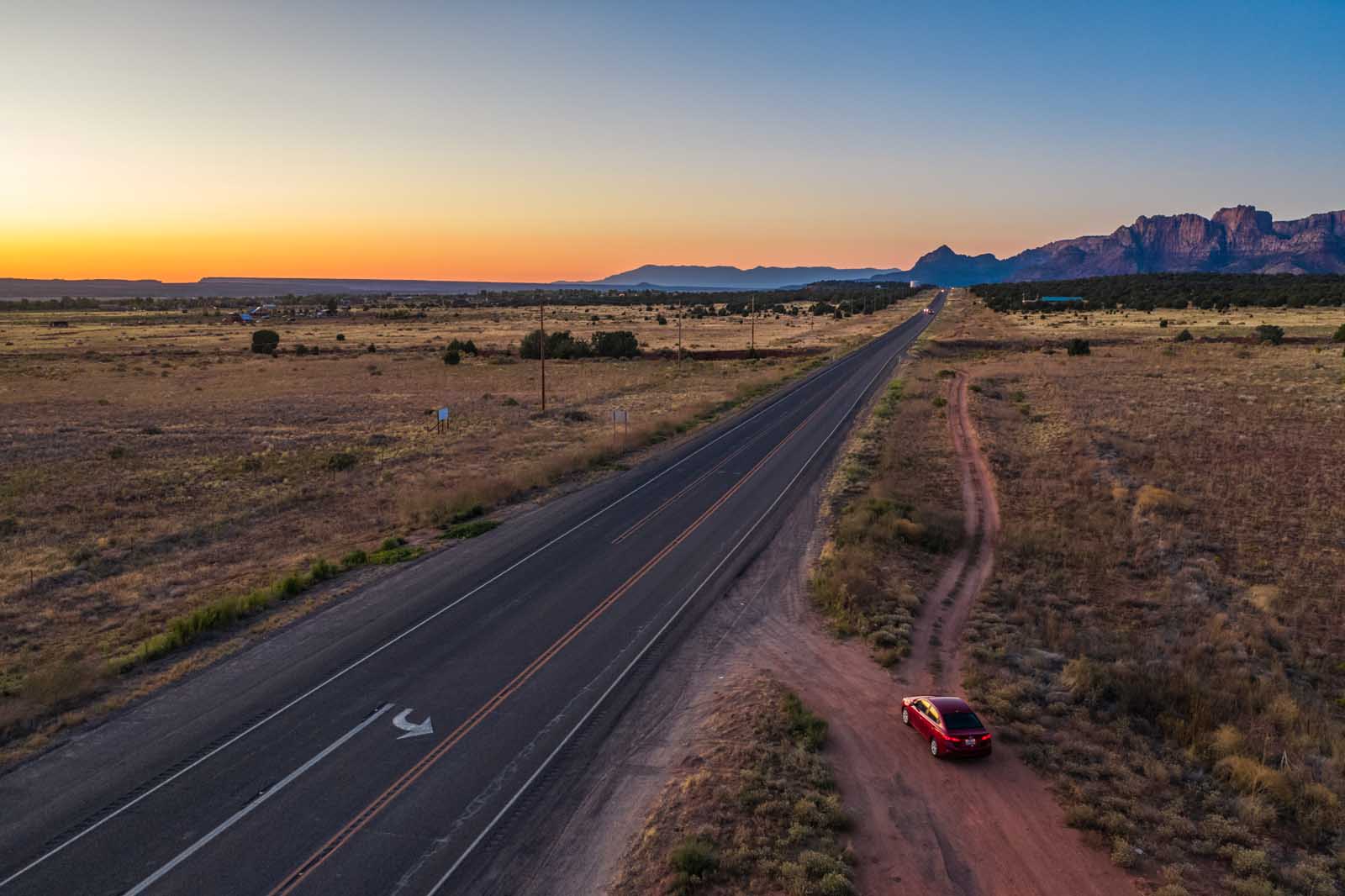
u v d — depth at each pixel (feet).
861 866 49.70
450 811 54.39
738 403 265.95
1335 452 162.09
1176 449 168.96
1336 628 87.45
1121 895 47.62
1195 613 90.33
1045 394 253.03
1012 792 57.72
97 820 52.90
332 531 123.13
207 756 60.75
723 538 118.32
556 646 81.41
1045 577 101.35
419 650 80.38
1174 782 59.21
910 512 125.80
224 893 46.50
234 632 84.79
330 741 63.10
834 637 83.71
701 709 68.64
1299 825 54.44
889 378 315.17
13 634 83.87
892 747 63.21
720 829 52.13
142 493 145.18
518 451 185.68
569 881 47.65
